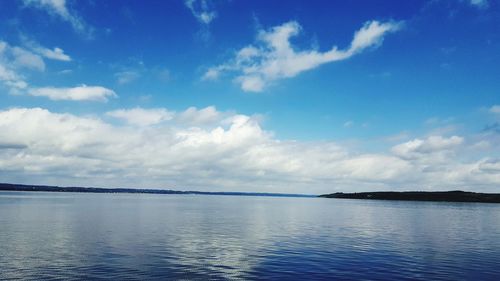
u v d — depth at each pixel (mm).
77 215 95312
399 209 167750
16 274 32281
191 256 41094
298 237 58406
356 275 33719
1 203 159250
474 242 55750
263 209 157000
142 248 45719
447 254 44688
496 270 36281
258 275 33219
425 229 74062
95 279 31078
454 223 89188
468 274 34656
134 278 31594
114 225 71562
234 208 161500
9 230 61594
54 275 32094
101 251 43156
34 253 41375
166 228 68375
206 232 63406
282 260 39656
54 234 56938
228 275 33062
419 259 41219
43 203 164125
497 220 100438
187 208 150500
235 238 56312
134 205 166250
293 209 160625
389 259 40969
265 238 56812
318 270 35312
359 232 67062
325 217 106750
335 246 49594
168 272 33750
